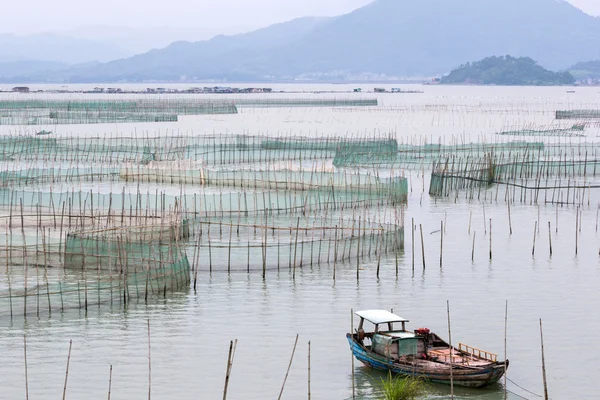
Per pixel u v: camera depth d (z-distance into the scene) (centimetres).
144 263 7881
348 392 5591
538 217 11400
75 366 5925
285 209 10944
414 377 5669
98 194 10425
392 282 8156
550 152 18388
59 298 7106
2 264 8300
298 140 18538
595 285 8231
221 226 9612
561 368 6062
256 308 7244
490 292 7919
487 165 14300
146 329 6669
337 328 6812
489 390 5656
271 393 5578
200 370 5916
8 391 5509
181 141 17738
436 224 11075
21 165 15412
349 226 9894
